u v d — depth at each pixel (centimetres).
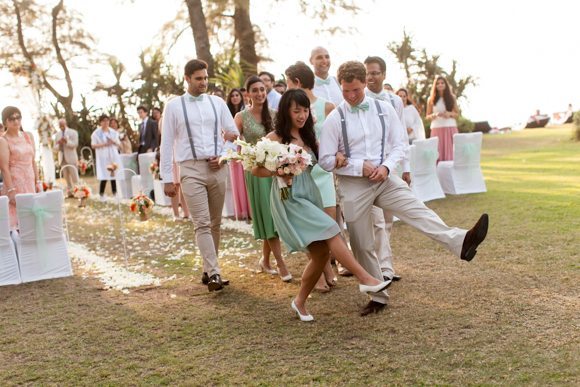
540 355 345
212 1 1783
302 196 428
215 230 568
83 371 373
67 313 498
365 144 439
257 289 532
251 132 557
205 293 531
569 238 606
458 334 388
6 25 2672
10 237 627
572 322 390
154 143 1316
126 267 652
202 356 385
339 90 597
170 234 849
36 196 617
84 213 1142
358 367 350
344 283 529
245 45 1892
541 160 1439
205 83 548
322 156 439
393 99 534
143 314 480
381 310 446
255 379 345
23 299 552
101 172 1330
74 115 2400
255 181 544
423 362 350
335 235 415
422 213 431
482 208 823
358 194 441
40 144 1378
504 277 500
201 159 540
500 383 315
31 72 1769
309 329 421
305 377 341
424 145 913
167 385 346
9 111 662
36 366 387
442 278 514
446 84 1081
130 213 1098
